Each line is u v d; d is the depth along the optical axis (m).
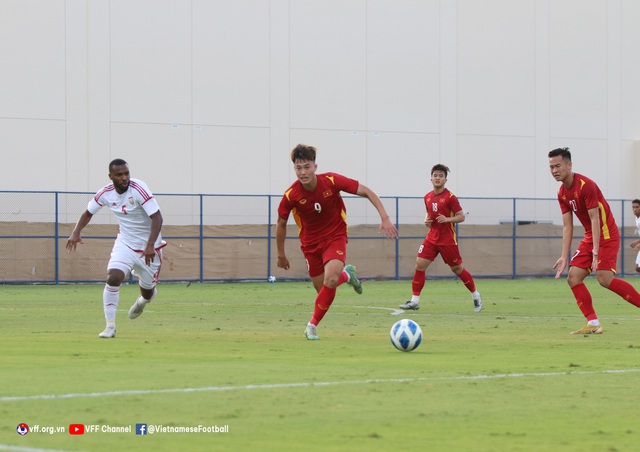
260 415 21.25
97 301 71.31
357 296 79.19
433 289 91.94
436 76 127.00
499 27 130.50
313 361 31.28
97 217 107.00
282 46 119.62
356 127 122.94
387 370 28.86
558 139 133.00
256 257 109.12
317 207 38.88
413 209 117.81
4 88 107.62
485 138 129.25
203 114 115.75
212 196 108.56
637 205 83.38
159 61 113.88
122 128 112.25
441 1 127.50
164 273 105.69
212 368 29.05
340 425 20.30
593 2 135.75
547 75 132.75
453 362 31.28
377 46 124.31
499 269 120.00
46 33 109.31
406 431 19.78
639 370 29.28
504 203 124.06
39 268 101.69
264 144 118.44
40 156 108.69
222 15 116.88
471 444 18.62
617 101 136.50
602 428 20.25
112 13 112.00
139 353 33.41
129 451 17.72
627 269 130.62
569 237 43.91
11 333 41.97
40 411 21.36
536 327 47.19
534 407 22.64
